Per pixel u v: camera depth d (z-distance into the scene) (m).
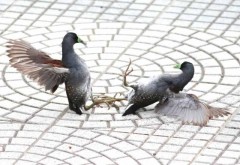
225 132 12.85
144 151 12.30
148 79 13.16
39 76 12.88
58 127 12.98
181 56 15.34
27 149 12.34
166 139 12.64
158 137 12.70
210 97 13.90
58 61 13.17
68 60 13.05
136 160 12.06
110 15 17.05
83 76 13.05
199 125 12.79
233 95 13.96
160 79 13.05
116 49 15.62
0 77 14.53
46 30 16.42
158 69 14.83
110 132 12.85
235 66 14.95
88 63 15.05
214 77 14.58
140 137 12.70
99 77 14.55
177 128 12.95
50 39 16.03
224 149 12.38
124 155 12.20
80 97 13.16
